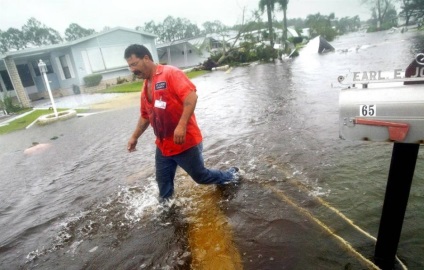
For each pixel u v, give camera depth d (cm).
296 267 187
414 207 232
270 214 253
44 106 1574
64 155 611
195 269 201
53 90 2031
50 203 367
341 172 314
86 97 1748
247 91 1088
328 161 349
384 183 277
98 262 227
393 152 145
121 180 403
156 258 220
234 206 276
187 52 3241
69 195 382
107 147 620
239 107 812
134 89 1759
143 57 253
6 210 369
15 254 258
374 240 199
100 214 307
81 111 1221
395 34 3962
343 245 200
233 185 321
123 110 1102
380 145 373
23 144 791
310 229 223
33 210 353
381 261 175
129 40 2234
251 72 1878
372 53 1914
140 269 211
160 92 251
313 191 283
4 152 727
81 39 1936
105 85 2119
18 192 434
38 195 406
